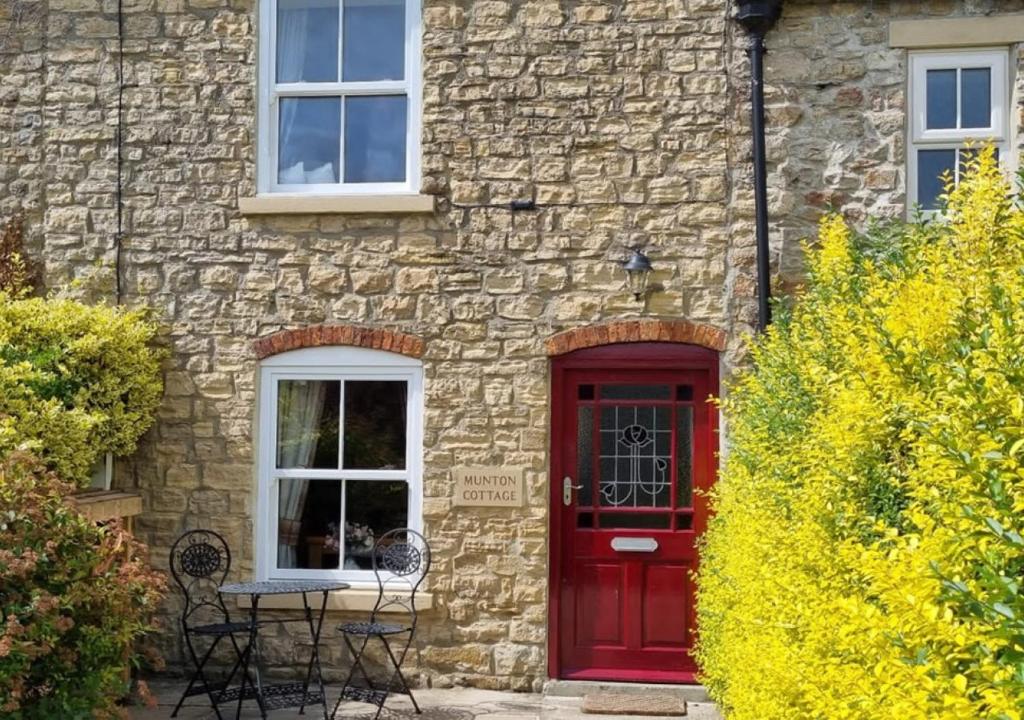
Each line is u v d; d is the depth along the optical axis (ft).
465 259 24.75
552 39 24.76
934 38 23.59
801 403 15.39
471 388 24.56
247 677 22.22
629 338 24.12
